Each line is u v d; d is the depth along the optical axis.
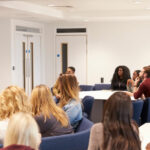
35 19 8.61
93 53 9.38
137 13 8.26
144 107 5.22
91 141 2.30
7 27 8.32
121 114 2.17
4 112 2.80
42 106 3.08
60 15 8.34
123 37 9.11
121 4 7.18
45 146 2.62
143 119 5.27
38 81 9.59
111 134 2.15
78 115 3.76
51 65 9.74
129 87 6.39
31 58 9.24
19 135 1.63
